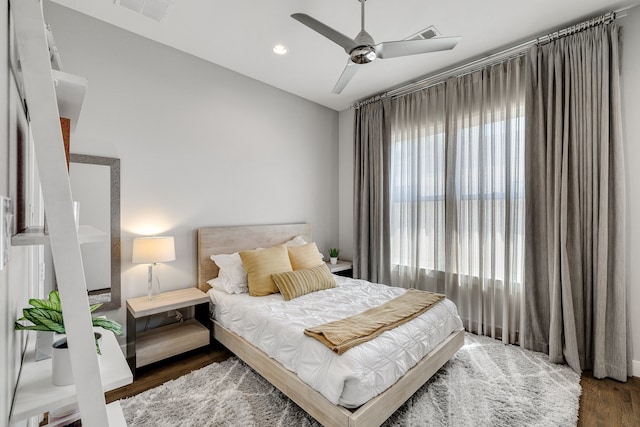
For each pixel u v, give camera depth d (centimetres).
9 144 80
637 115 242
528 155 288
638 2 237
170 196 307
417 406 207
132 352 247
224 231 340
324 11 248
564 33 269
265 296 290
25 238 78
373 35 280
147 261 263
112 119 271
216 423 191
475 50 308
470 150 329
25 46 73
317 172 455
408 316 231
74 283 77
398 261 404
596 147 251
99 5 245
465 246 340
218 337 286
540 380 239
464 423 191
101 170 265
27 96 73
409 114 387
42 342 112
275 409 204
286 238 402
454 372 250
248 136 371
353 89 405
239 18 259
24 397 89
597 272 248
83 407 78
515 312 302
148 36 287
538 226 285
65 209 76
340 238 487
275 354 215
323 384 175
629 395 222
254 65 342
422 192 378
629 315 246
